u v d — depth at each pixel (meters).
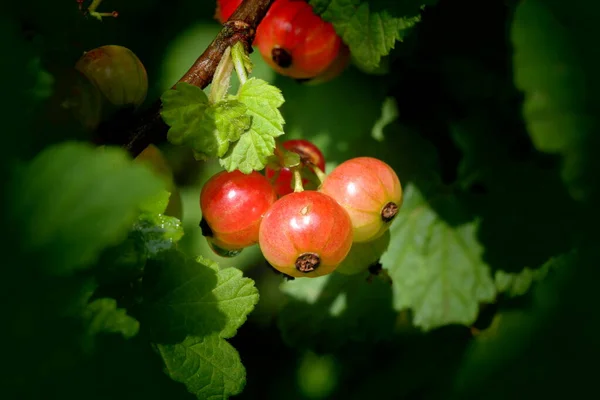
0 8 0.18
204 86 0.19
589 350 0.18
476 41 0.23
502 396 0.18
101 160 0.16
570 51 0.19
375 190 0.20
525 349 0.18
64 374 0.17
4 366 0.17
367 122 0.23
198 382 0.18
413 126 0.23
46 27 0.18
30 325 0.17
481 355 0.18
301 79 0.22
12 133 0.17
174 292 0.19
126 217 0.16
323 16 0.20
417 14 0.20
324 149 0.23
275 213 0.19
